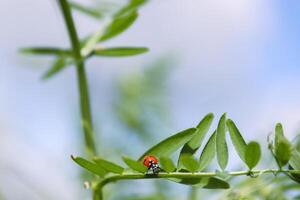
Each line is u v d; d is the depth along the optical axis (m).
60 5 0.44
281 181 0.40
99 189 0.41
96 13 0.47
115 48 0.44
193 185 0.35
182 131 0.35
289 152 0.34
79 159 0.35
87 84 0.45
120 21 0.45
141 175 0.35
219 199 0.41
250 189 0.40
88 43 0.45
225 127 0.35
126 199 0.47
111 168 0.35
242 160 0.35
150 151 0.35
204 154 0.35
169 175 0.35
